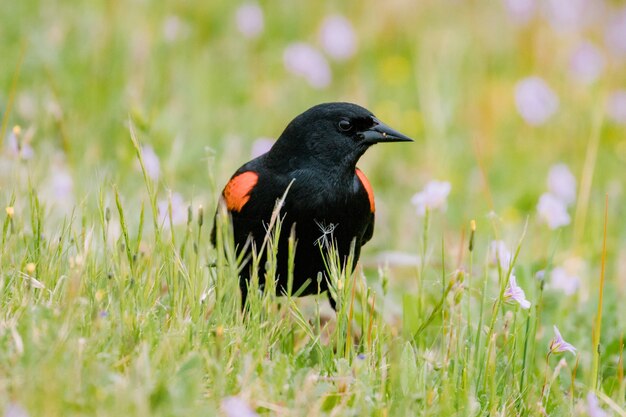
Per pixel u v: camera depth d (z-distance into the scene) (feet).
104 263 26.32
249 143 52.19
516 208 49.11
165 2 61.52
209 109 52.47
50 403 19.62
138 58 52.42
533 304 31.48
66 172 39.45
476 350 25.85
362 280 27.96
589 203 48.24
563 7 66.13
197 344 23.88
